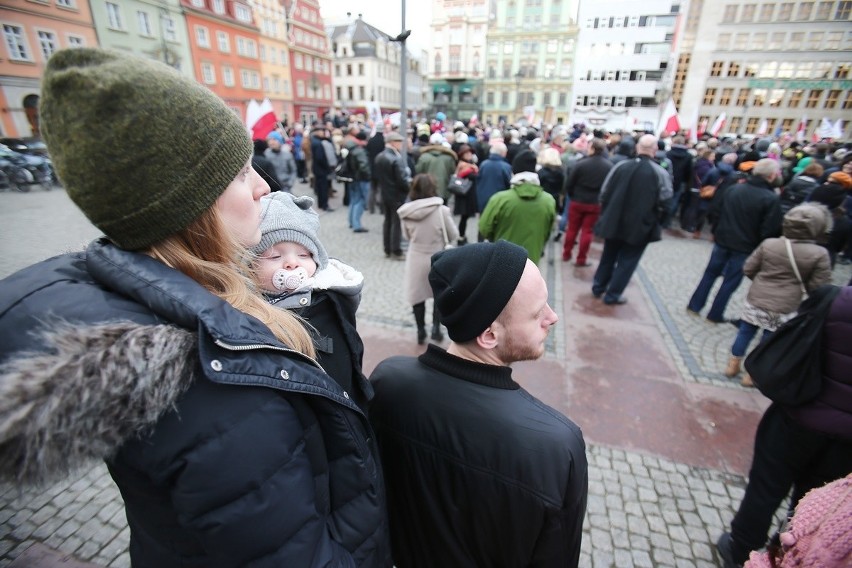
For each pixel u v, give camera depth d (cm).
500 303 96
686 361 372
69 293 56
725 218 424
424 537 108
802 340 157
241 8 3472
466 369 102
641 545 211
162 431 56
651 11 4294
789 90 3791
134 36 2502
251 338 62
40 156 1231
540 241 378
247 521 59
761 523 184
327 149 859
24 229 754
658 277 588
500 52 5181
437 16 5378
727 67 3922
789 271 309
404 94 598
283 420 64
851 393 151
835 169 691
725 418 300
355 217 733
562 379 342
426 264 360
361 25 6003
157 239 61
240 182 69
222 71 3309
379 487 88
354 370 103
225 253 68
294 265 95
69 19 2114
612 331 423
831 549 79
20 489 50
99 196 55
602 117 4650
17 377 46
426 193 350
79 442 49
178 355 54
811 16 3572
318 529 69
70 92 53
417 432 103
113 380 48
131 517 72
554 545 93
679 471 255
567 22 4825
